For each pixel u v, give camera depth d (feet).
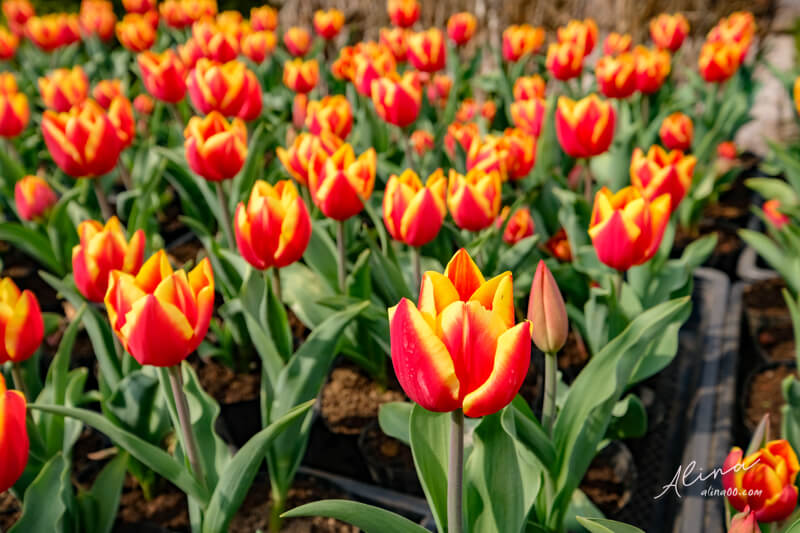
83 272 2.11
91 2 6.71
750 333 3.48
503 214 2.97
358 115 4.33
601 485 2.57
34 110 6.12
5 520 2.50
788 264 3.24
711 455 2.72
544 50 7.06
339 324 2.24
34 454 2.19
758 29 6.77
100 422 1.93
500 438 1.79
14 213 4.71
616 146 3.79
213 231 4.33
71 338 2.30
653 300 2.90
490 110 4.59
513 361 1.41
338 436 2.82
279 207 2.16
